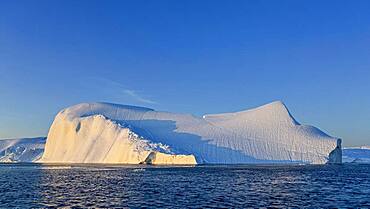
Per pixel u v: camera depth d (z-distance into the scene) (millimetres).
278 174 115938
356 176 107938
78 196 60281
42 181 90438
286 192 65562
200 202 53188
